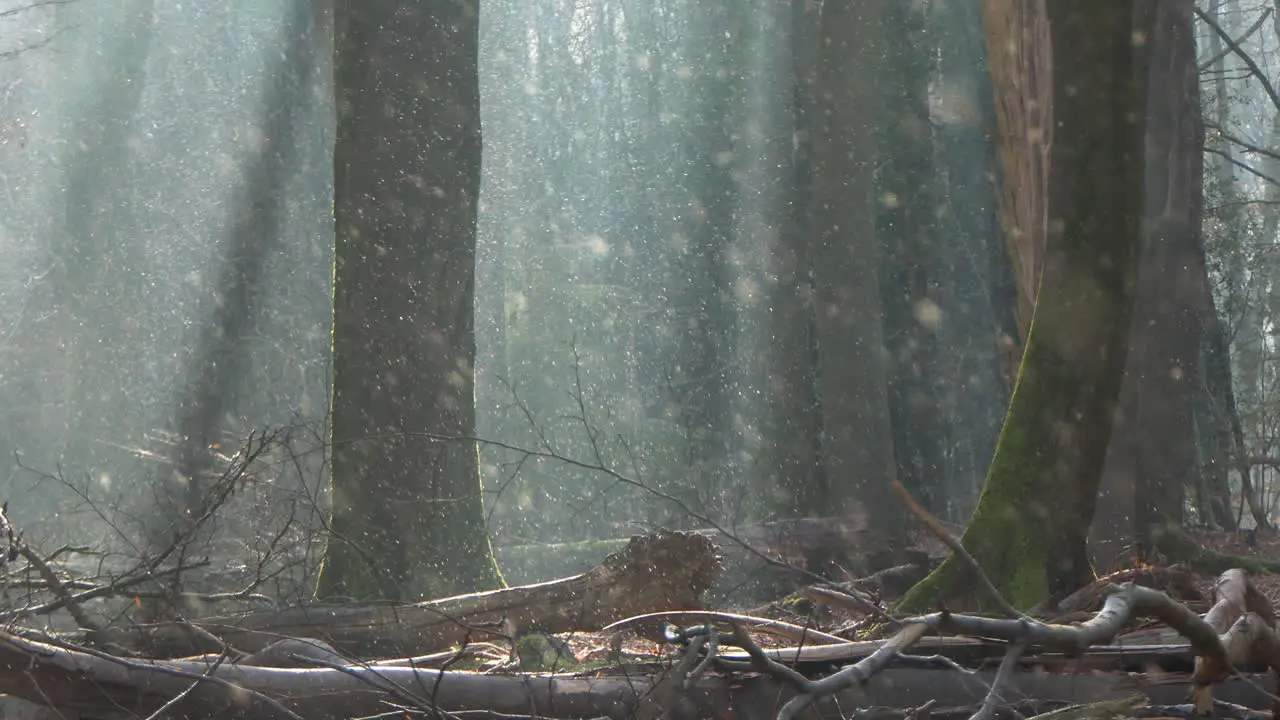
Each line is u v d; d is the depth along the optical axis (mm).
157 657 6457
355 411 10414
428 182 11031
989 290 21188
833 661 4969
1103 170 8148
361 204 10883
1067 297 8195
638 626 6242
